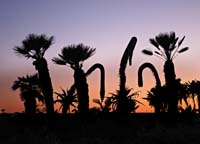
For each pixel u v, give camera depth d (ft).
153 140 92.27
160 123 144.77
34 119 153.99
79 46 168.35
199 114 175.73
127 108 130.11
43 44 166.09
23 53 166.61
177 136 93.04
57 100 167.12
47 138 86.22
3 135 102.12
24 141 85.10
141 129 108.06
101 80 131.13
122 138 97.86
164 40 181.78
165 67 178.60
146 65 135.13
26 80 185.78
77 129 112.47
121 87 130.93
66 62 166.81
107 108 140.56
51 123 134.10
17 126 124.36
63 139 96.89
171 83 175.73
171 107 168.86
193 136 92.48
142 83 131.64
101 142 93.04
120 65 122.83
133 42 116.16
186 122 160.76
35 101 178.50
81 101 156.46
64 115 152.25
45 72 163.43
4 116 157.69
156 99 170.91
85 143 91.76
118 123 119.55
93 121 140.26
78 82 159.94
